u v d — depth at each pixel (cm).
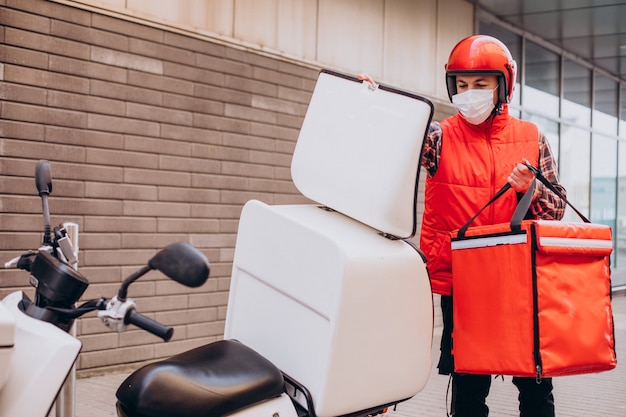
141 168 611
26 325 186
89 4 570
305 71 757
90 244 577
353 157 249
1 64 523
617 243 1608
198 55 652
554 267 258
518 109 1209
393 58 884
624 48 1322
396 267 232
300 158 270
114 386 545
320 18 776
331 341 220
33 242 543
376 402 235
